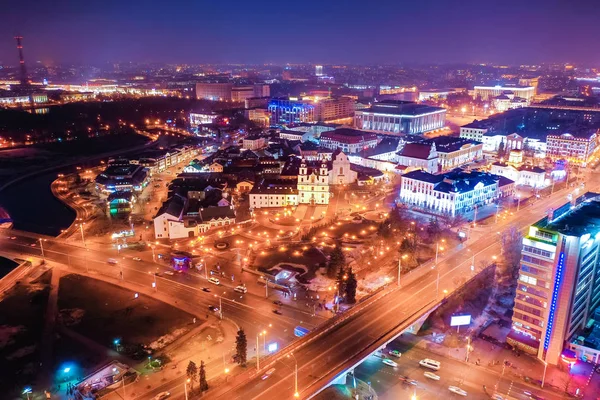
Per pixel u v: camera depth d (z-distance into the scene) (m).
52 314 157.88
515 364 134.00
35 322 153.38
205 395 109.50
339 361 119.69
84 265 194.88
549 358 133.50
